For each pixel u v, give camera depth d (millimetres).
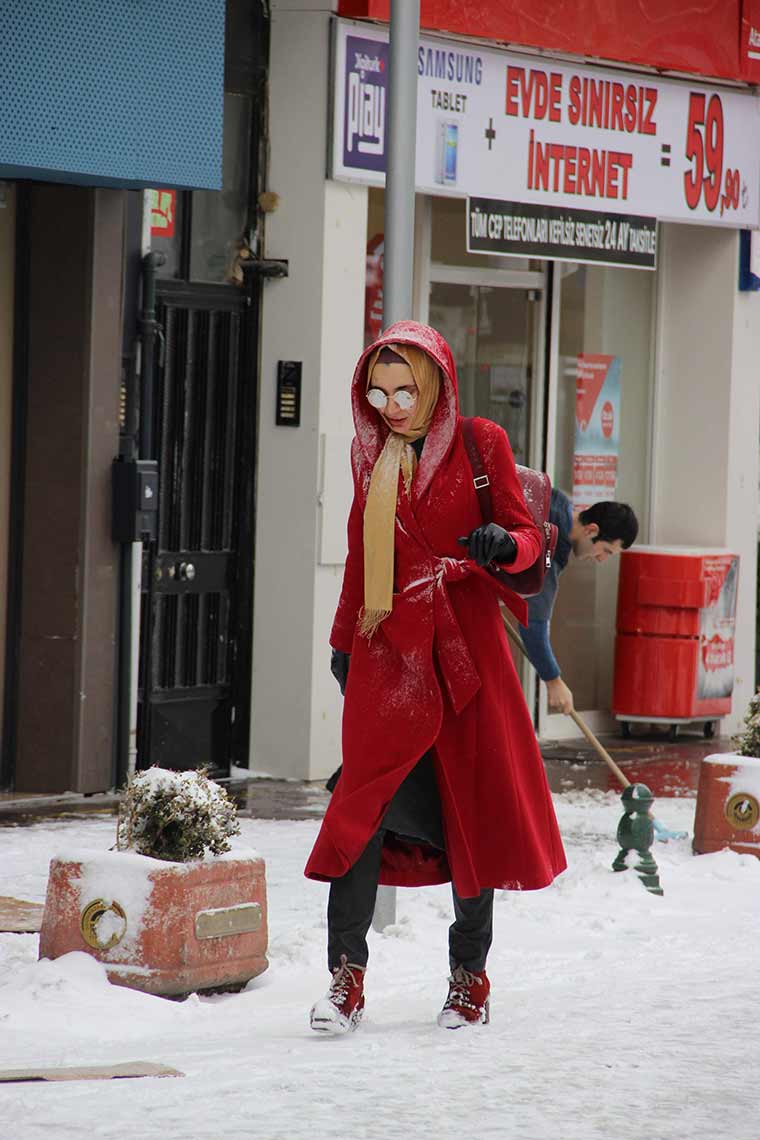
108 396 21781
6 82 19141
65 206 21531
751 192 29672
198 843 13195
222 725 24219
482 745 11734
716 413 29922
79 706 21812
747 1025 12672
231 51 23484
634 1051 11797
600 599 29781
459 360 27672
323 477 23719
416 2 15680
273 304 23922
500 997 13547
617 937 15969
